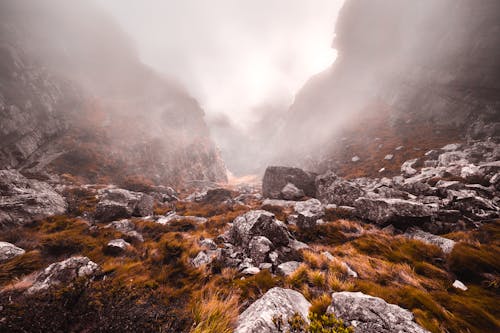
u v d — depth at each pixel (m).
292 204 19.00
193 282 5.51
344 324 3.19
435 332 3.21
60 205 17.19
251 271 5.93
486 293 4.56
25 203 14.80
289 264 6.40
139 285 5.14
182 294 4.86
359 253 7.29
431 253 6.78
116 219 15.30
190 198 35.78
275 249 7.65
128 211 16.16
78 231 10.74
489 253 5.89
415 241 7.67
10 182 17.80
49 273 5.23
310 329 2.69
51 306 3.55
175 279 5.79
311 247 8.45
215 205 24.64
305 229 10.45
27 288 4.89
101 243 8.88
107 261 7.06
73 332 3.19
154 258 7.19
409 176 30.06
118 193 19.73
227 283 5.28
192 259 7.16
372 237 8.62
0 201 14.43
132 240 9.82
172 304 4.38
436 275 5.48
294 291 4.42
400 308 3.51
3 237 10.16
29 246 9.02
